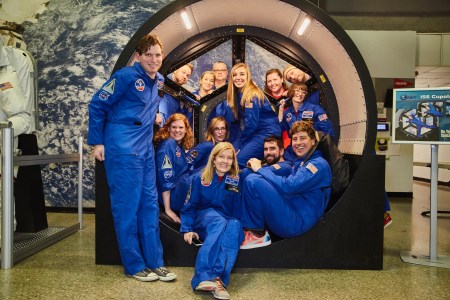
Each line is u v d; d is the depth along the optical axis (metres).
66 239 3.36
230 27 3.17
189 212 2.52
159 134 2.83
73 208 4.75
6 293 2.04
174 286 2.17
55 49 4.69
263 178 2.50
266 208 2.44
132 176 2.22
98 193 2.52
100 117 2.24
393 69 6.02
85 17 4.66
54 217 4.41
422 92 2.66
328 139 2.61
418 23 6.01
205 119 3.39
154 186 2.38
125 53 2.45
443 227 4.02
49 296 2.01
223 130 3.31
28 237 3.15
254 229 2.55
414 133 2.68
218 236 2.22
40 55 4.70
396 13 5.74
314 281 2.28
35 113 3.75
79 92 4.68
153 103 2.37
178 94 3.31
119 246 2.30
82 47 4.68
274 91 3.51
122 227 2.24
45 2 4.69
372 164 2.47
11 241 2.49
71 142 4.72
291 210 2.46
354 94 2.78
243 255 2.49
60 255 2.81
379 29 6.26
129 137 2.23
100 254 2.55
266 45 3.30
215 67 3.48
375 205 2.48
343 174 2.54
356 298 2.03
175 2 2.52
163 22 2.58
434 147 2.68
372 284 2.23
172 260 2.52
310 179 2.41
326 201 2.51
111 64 4.67
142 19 4.65
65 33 4.68
